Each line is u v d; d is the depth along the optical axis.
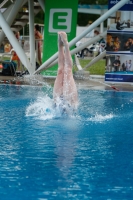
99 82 17.05
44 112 10.08
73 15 17.47
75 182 5.55
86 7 39.72
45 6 17.80
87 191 5.25
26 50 27.66
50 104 10.59
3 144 7.32
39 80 16.56
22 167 6.11
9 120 9.24
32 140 7.61
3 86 15.01
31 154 6.75
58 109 9.73
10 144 7.32
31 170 5.98
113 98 12.84
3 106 10.92
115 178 5.73
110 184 5.50
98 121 9.36
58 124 8.95
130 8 15.98
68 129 8.52
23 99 12.03
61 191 5.24
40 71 17.05
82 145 7.35
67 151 6.96
